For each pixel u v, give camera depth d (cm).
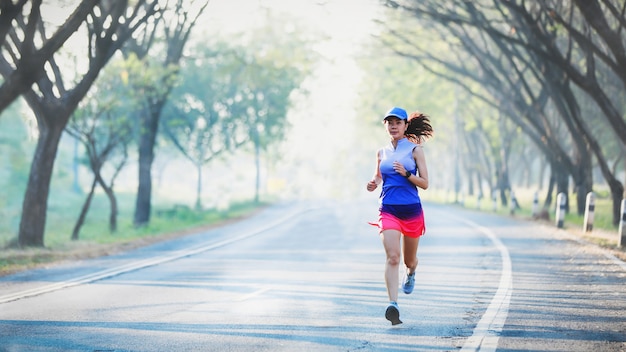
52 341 620
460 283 941
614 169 4300
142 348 590
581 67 3036
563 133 4212
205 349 583
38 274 1149
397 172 649
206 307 796
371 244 1612
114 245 1739
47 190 1816
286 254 1414
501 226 2078
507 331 632
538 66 2334
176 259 1371
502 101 3070
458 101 4269
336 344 591
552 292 855
